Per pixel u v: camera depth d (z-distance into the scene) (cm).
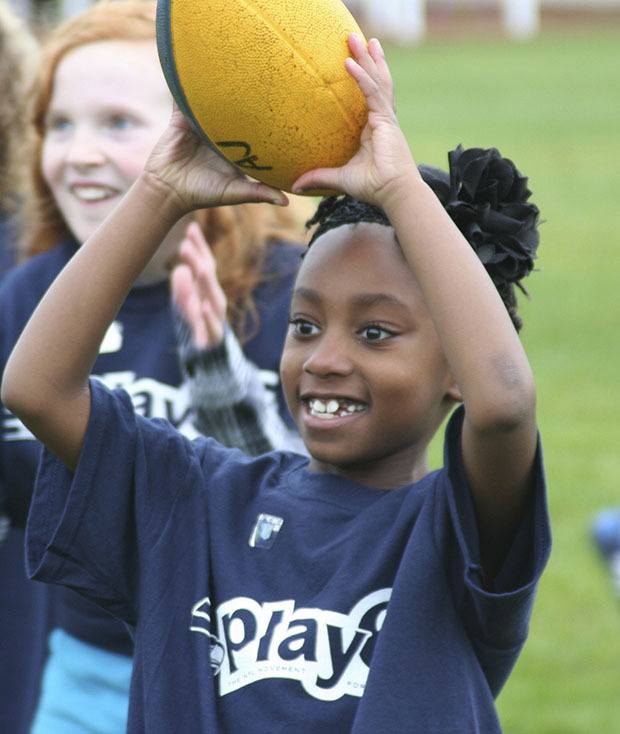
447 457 727
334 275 762
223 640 758
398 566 742
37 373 770
